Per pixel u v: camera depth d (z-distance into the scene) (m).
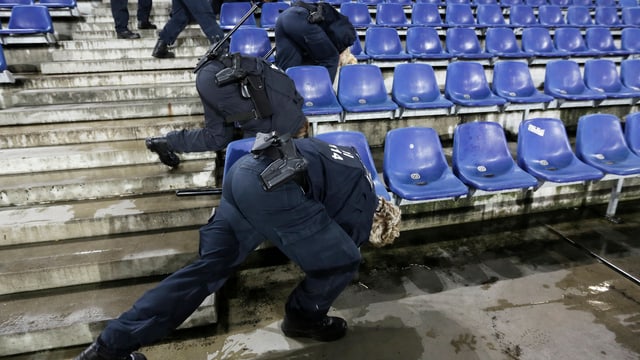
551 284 2.30
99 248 2.15
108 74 3.60
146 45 4.25
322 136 2.44
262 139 1.47
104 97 3.29
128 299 1.96
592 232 2.86
